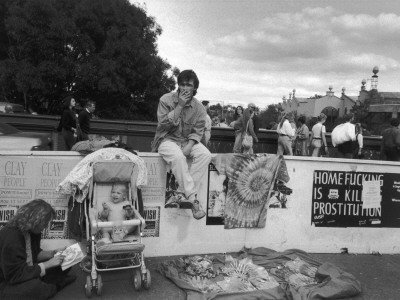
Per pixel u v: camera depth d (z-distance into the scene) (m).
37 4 16.34
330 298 4.08
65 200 4.61
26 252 3.75
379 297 4.27
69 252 3.86
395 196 5.74
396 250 5.79
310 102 50.31
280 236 5.39
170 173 4.90
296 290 4.13
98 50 18.62
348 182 5.54
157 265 4.70
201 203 5.06
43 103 19.08
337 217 5.55
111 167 4.27
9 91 18.14
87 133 9.63
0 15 19.25
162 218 4.95
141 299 3.89
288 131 11.10
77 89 18.47
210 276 4.39
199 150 4.78
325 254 5.53
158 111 4.78
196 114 4.81
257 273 4.48
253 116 10.78
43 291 3.64
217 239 5.16
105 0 18.34
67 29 16.86
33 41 16.56
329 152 12.93
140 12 20.19
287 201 5.36
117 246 3.76
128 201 4.34
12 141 7.23
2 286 3.60
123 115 19.64
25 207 3.65
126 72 18.06
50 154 4.54
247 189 5.18
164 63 20.44
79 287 4.05
